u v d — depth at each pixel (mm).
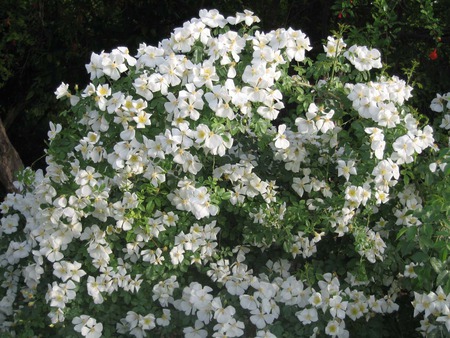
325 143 1246
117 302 1248
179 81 1158
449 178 1222
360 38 1641
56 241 1203
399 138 1170
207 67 1158
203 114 1162
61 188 1218
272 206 1242
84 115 1195
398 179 1292
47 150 1208
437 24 1918
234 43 1201
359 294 1247
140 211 1182
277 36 1224
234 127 1159
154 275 1204
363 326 1278
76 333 1220
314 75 1273
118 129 1168
